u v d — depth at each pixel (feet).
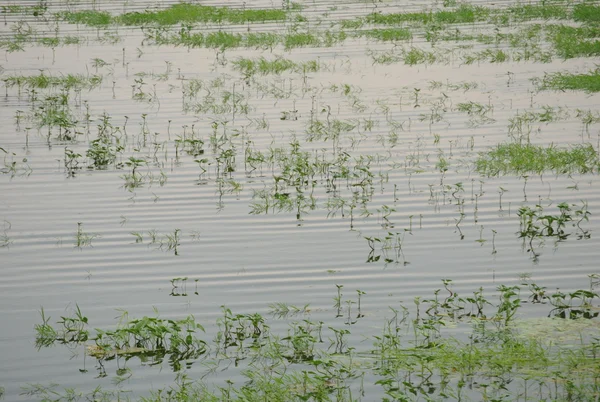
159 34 106.32
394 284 43.91
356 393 33.99
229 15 116.26
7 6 126.11
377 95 81.25
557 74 86.63
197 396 34.01
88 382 35.37
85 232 50.85
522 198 55.47
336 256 47.39
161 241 49.62
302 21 114.01
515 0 126.52
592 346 37.01
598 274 44.68
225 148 66.33
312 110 75.00
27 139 68.64
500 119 72.84
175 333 38.09
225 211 54.19
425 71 90.43
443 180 58.95
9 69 91.66
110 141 68.18
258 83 86.12
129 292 43.45
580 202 54.54
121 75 89.61
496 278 44.45
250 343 38.42
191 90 82.84
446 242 49.03
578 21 111.45
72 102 80.02
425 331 38.91
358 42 103.81
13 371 36.24
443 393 33.78
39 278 45.06
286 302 42.14
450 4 124.77
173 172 61.36
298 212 53.83
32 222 52.47
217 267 46.21
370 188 57.77
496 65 92.53
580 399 33.01
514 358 36.06
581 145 64.85
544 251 47.73
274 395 33.78
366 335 38.81
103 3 128.36
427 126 71.31
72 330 39.70
